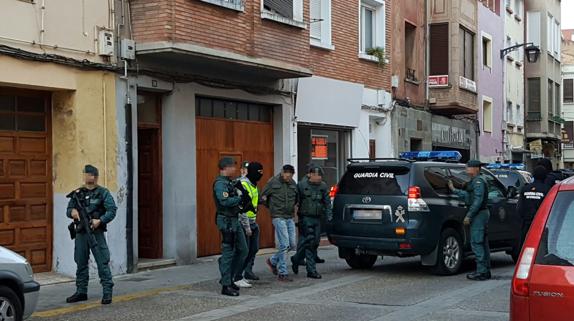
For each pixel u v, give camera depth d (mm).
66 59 11070
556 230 4910
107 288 9344
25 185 11125
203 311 8836
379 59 19656
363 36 19594
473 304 9078
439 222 11555
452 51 23203
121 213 11930
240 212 10297
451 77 23125
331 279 11461
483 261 11375
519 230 13328
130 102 12094
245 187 10516
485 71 28797
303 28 15344
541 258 4836
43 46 10766
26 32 10539
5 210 10828
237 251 10266
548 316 4672
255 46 13836
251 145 15422
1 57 10188
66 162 11359
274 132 16109
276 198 11281
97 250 9344
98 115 11586
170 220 13039
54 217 11469
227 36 13141
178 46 11938
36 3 10688
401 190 11484
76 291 9750
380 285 10820
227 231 9922
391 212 11461
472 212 11297
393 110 20422
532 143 35812
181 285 10867
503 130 31359
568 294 4598
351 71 18562
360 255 12641
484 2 28719
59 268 11422
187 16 12250
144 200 13258
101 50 11609
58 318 8414
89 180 9438
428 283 11008
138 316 8547
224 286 9930
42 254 11383
